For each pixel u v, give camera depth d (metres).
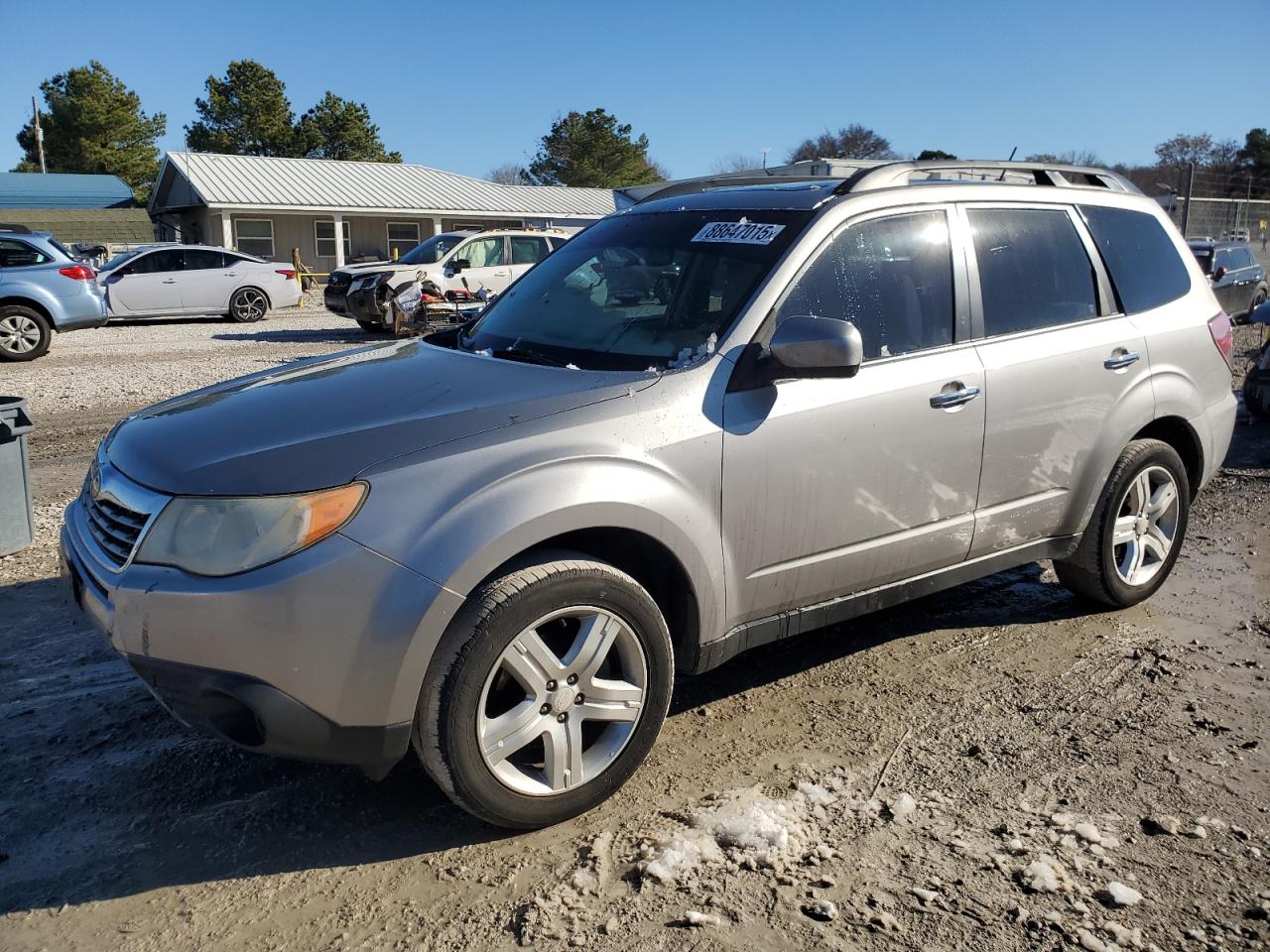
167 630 2.70
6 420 5.36
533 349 3.83
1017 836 3.02
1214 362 4.95
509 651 2.89
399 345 4.26
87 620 3.12
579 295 4.04
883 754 3.54
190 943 2.59
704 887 2.78
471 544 2.78
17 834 3.04
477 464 2.88
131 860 2.94
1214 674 4.19
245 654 2.67
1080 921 2.65
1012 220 4.28
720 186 4.70
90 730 3.66
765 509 3.39
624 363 3.55
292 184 38.12
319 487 2.73
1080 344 4.32
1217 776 3.38
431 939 2.60
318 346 16.17
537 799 3.01
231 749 3.54
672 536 3.16
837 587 3.71
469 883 2.83
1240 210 33.06
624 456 3.07
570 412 3.08
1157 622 4.77
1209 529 6.29
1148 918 2.67
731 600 3.39
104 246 35.19
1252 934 2.62
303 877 2.86
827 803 3.20
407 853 2.97
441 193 41.12
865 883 2.80
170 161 38.81
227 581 2.67
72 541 3.20
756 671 4.23
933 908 2.70
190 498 2.77
